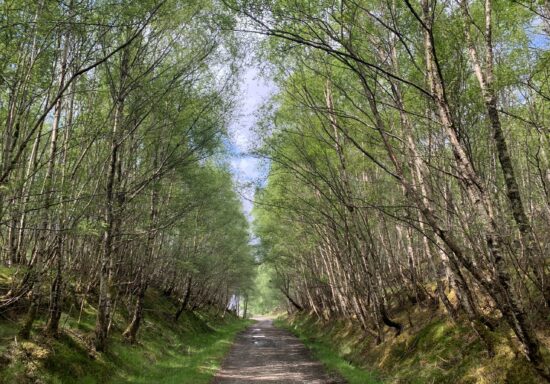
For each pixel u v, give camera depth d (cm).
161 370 1501
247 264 4288
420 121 1041
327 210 1777
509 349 900
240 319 7075
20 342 986
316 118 1541
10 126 880
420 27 919
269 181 1997
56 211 988
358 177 1836
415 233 1748
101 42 1055
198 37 1446
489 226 645
